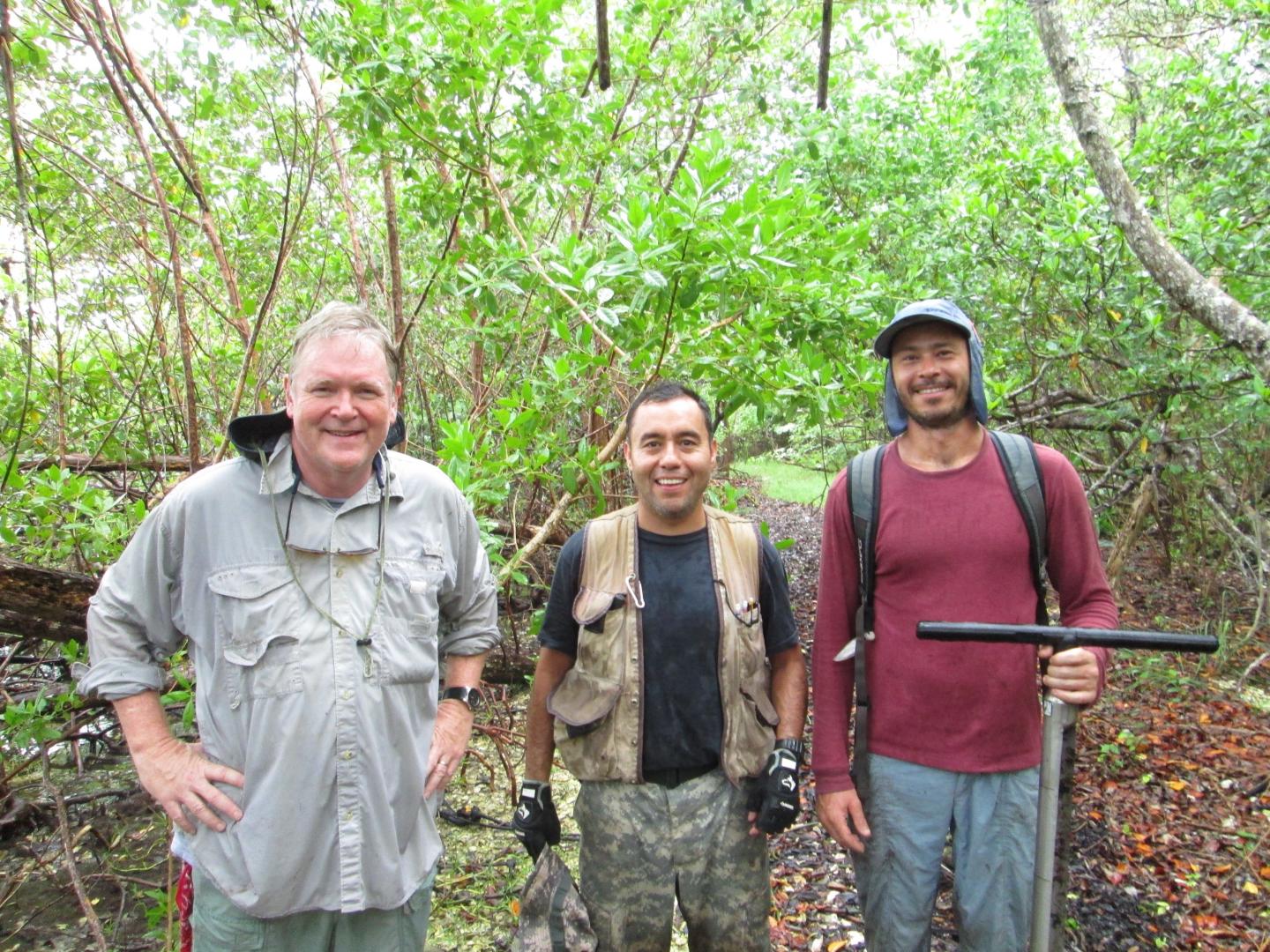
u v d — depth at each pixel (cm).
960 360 195
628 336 303
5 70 247
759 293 290
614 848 201
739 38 441
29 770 401
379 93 318
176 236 337
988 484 195
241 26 335
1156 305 445
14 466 312
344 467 167
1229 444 556
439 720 196
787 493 1120
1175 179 542
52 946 290
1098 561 196
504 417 322
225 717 167
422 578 179
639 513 210
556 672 213
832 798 204
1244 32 507
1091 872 316
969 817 196
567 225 502
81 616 304
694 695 199
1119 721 444
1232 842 334
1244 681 482
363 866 168
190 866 176
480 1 325
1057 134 780
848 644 208
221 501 169
